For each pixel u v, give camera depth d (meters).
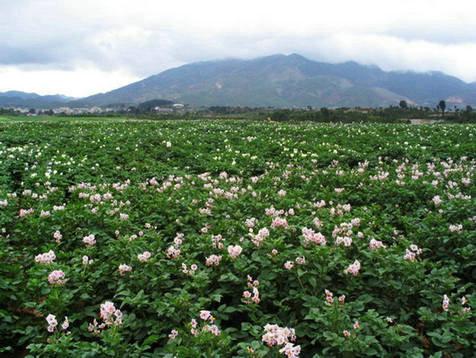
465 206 9.72
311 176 15.07
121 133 29.05
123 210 10.63
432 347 5.71
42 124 40.06
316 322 5.71
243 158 19.77
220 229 8.79
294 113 75.56
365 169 17.14
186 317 5.86
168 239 9.44
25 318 6.33
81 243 8.98
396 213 11.02
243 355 4.87
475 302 5.98
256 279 6.78
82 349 5.11
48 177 14.50
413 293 6.41
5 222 9.99
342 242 7.43
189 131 31.73
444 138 24.66
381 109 85.06
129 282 6.64
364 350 4.93
